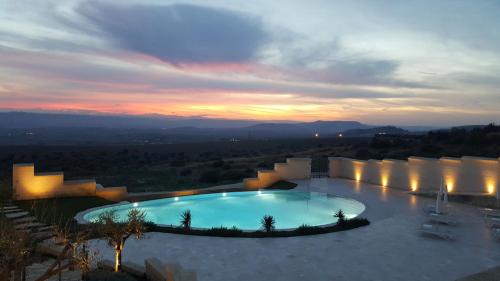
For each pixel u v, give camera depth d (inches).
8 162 1535.4
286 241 483.8
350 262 402.9
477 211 655.1
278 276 362.9
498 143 1612.9
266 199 864.9
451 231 529.0
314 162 1505.9
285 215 727.7
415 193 820.6
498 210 622.8
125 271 362.3
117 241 353.7
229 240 488.7
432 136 1982.0
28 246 309.7
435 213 599.2
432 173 836.0
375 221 590.2
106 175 1369.3
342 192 860.0
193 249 450.0
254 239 492.4
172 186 1081.4
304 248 453.4
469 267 387.2
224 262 403.2
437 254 429.1
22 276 279.4
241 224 667.4
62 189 723.4
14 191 500.4
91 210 655.1
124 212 690.2
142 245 464.1
